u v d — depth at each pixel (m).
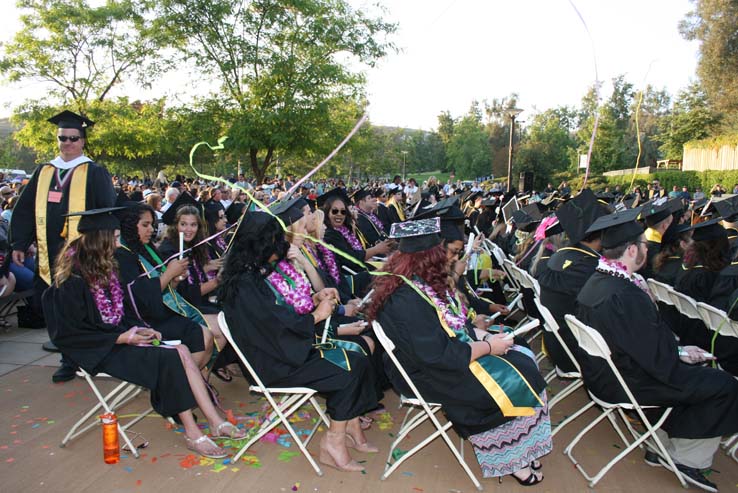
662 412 3.24
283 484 3.15
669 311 4.55
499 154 53.81
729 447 3.59
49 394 4.34
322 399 4.43
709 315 3.67
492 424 3.02
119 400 3.66
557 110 55.34
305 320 3.21
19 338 5.75
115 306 3.42
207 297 4.84
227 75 15.16
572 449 3.60
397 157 49.69
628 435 3.81
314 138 15.63
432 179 20.30
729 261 4.30
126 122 18.12
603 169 28.47
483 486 3.14
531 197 12.84
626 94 27.22
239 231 3.34
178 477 3.20
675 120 34.84
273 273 3.31
